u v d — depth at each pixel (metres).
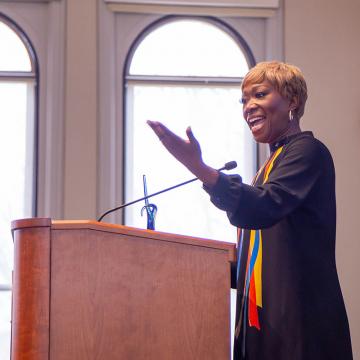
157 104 13.03
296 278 5.26
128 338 4.59
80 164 12.37
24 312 4.49
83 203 12.27
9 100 12.78
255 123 5.77
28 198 12.59
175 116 13.05
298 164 5.32
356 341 12.13
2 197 12.59
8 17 12.89
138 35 13.08
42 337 4.46
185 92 13.12
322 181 5.44
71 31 12.68
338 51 12.95
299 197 5.12
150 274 4.69
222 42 13.27
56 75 12.61
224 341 4.72
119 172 12.64
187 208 12.77
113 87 12.75
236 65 13.23
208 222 12.77
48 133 12.56
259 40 13.24
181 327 4.69
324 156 5.52
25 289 4.51
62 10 12.73
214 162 12.99
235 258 4.83
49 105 12.61
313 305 5.22
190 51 13.20
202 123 13.08
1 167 12.64
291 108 5.80
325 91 12.82
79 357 4.50
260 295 5.30
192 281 4.75
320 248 5.39
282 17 13.09
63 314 4.52
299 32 12.97
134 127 12.91
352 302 12.27
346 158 12.66
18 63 12.83
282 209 5.00
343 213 12.50
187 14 13.07
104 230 4.64
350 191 12.56
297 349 5.11
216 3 12.96
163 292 4.70
